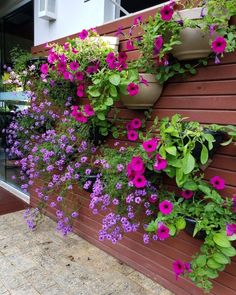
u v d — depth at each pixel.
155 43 1.59
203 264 1.45
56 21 2.89
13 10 3.94
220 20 1.41
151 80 1.78
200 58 1.63
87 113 1.94
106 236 1.90
